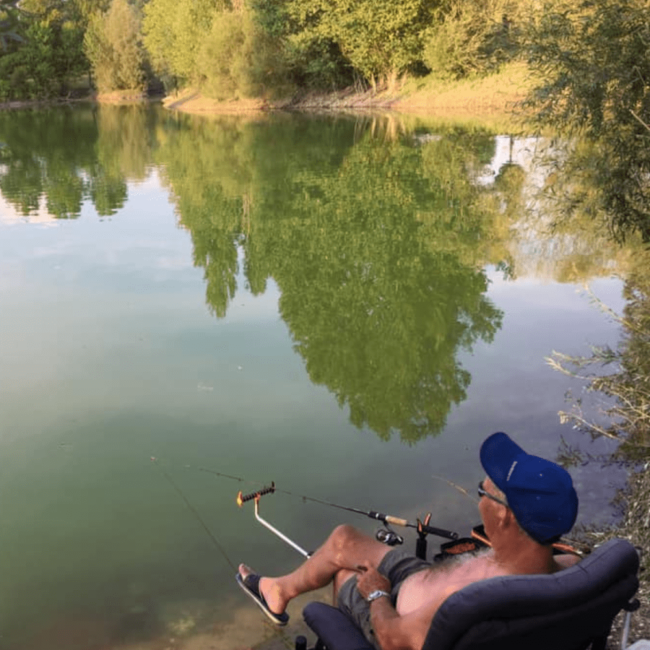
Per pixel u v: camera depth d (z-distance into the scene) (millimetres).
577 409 6227
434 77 41875
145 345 8078
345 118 37656
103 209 16672
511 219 13766
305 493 5113
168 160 25141
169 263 11828
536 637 1785
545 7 8422
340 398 6688
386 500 5004
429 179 18969
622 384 6297
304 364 7484
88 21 70375
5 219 15578
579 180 13812
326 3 42781
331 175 20469
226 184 19656
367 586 2293
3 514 4945
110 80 67875
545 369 7086
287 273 11062
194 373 7297
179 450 5777
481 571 1998
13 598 4102
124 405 6598
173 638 3754
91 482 5332
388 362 7449
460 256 11547
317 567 2713
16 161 25906
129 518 4871
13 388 6969
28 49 64375
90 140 32531
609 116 8367
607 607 1856
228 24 47469
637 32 7715
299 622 3822
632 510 4648
